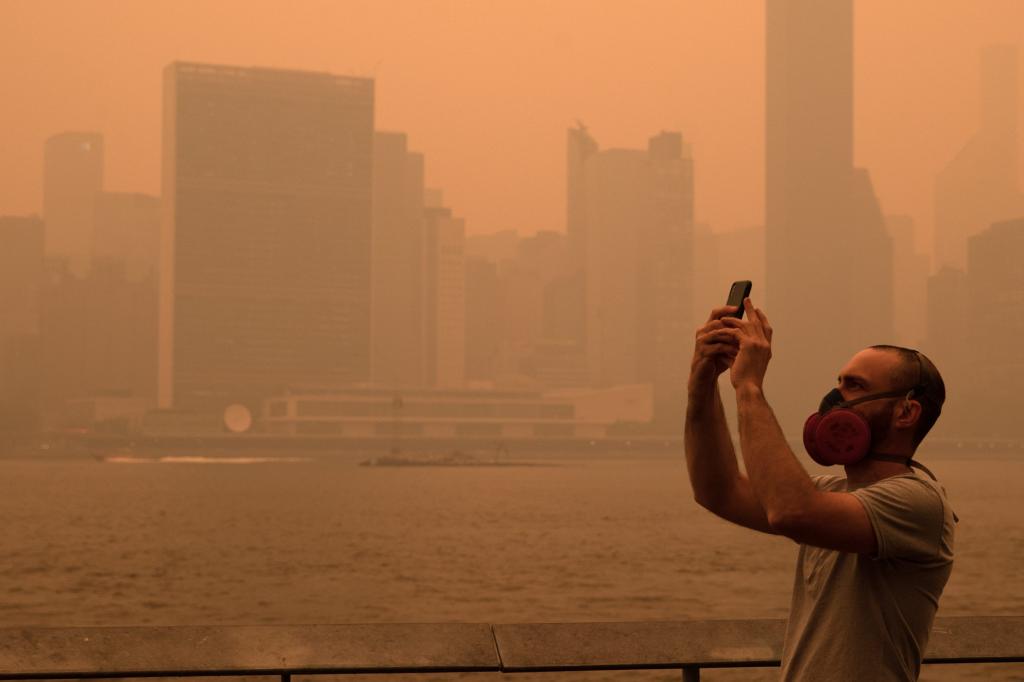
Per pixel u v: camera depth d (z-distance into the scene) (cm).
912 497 226
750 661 279
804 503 220
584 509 8100
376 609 3178
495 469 19575
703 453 253
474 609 3180
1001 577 3847
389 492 10644
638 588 3656
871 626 229
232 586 3691
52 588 3625
